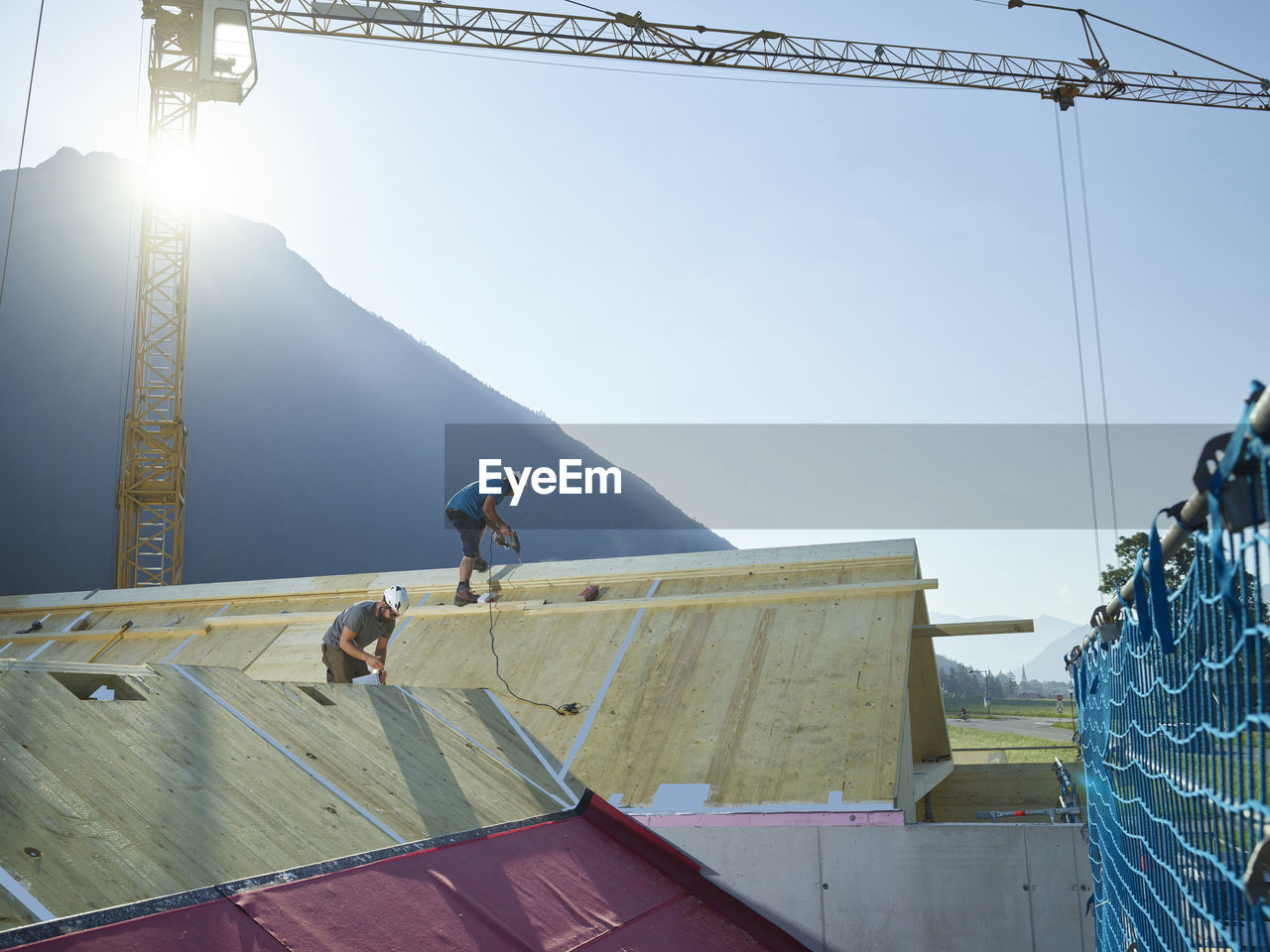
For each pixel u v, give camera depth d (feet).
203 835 15.31
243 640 38.29
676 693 29.73
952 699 403.13
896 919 22.99
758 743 26.84
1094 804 17.79
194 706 19.20
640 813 25.13
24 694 16.10
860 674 28.55
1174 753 8.99
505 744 27.32
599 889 21.06
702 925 21.89
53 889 12.30
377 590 40.27
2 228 653.30
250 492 627.05
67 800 14.19
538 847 21.61
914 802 29.09
